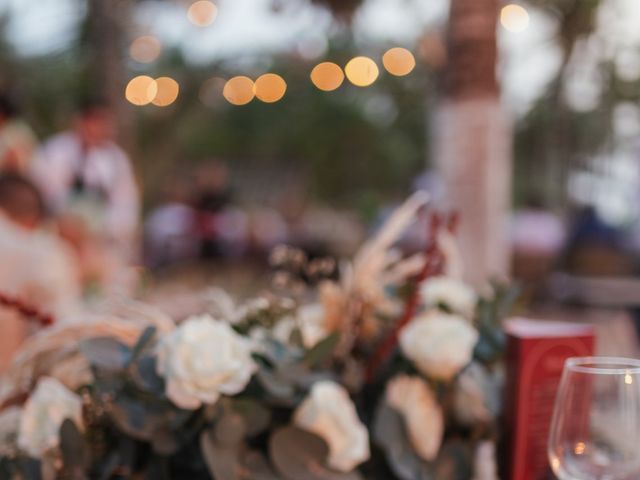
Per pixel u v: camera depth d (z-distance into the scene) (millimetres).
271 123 14711
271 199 13750
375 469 1217
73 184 4746
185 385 1031
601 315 6184
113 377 1079
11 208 2482
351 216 9766
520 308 1365
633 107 12250
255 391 1099
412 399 1202
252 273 8617
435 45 6199
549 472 1230
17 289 2412
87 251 4473
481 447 1290
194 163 14719
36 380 1174
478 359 1305
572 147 12312
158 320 1228
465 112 3414
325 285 1254
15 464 1062
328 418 1103
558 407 1095
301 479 1097
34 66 11109
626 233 5555
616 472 1045
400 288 1314
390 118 14148
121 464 1075
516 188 11695
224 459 1069
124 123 7176
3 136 4098
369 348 1258
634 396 1052
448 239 1378
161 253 8992
